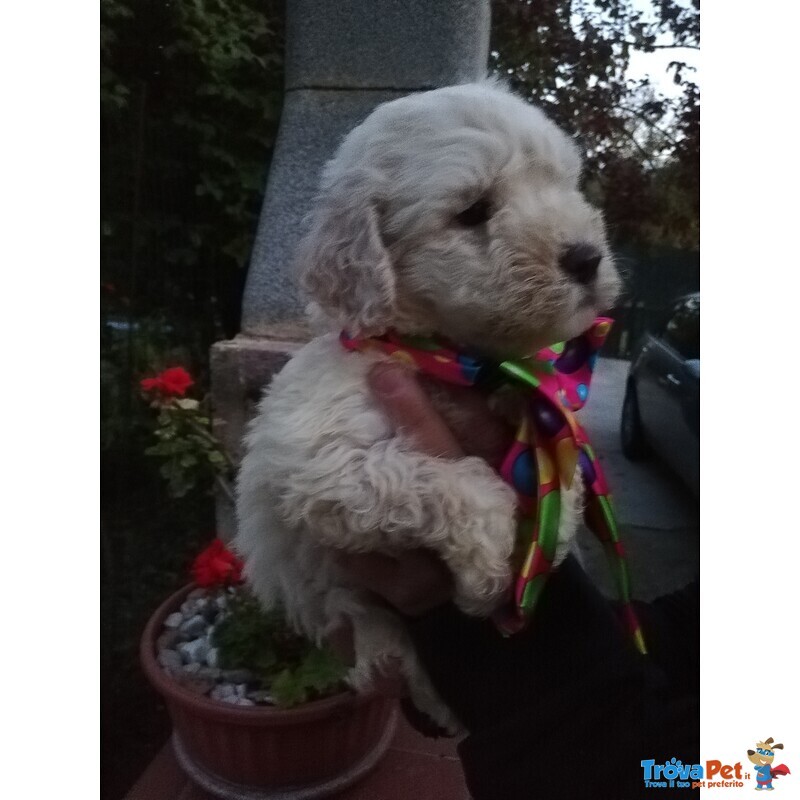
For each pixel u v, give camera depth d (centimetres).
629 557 113
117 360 104
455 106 45
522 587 39
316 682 65
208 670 70
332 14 83
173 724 74
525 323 41
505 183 43
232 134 116
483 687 40
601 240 45
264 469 44
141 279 109
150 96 108
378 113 47
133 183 105
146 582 97
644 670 42
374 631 47
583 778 36
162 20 105
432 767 74
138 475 106
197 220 117
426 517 40
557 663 40
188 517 108
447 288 43
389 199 45
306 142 85
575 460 42
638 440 142
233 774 67
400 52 82
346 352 45
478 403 45
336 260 46
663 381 131
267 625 70
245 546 51
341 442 41
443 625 41
